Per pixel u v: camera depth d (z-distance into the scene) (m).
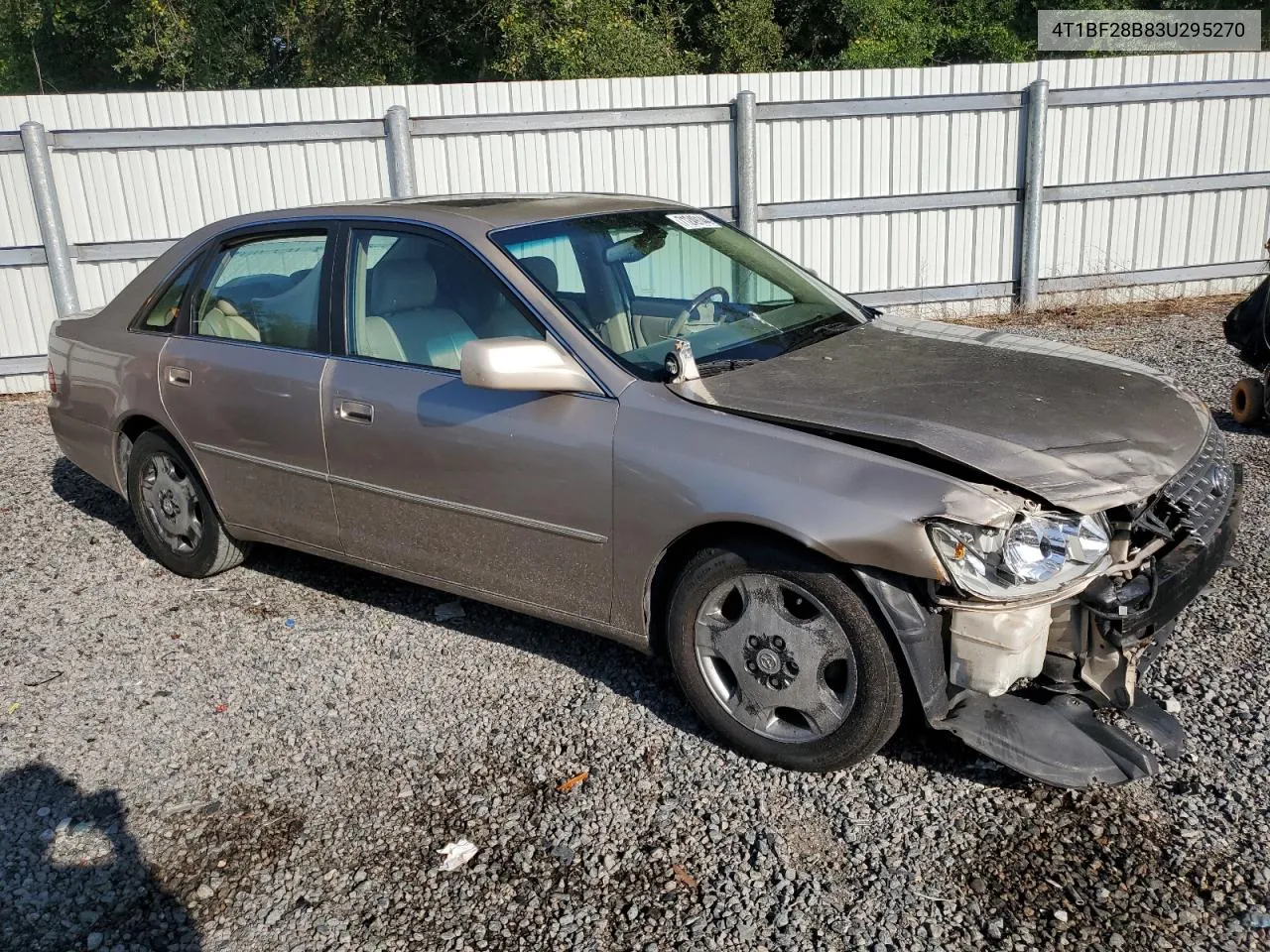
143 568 5.25
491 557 3.84
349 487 4.15
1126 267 10.61
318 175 9.45
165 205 9.30
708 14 23.14
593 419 3.48
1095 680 3.08
